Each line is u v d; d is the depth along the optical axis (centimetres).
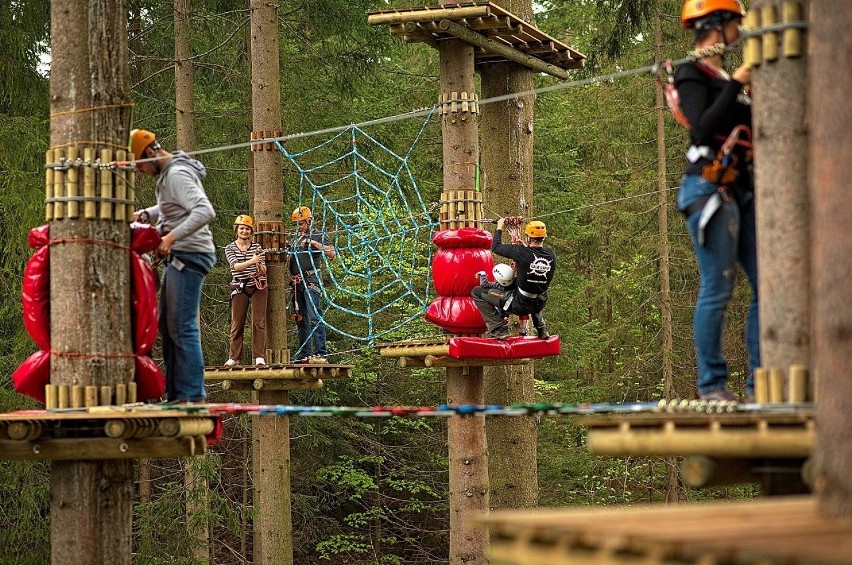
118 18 671
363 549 2144
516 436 1251
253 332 1224
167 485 1927
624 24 1872
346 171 1991
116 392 648
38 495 1433
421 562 2241
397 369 2167
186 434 617
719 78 510
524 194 1213
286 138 880
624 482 2209
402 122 2061
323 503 2228
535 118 2177
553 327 2180
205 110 1939
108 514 648
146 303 666
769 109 458
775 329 454
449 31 1005
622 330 2167
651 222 2094
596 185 2223
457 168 1032
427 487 2170
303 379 1256
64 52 663
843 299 315
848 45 320
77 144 656
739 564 253
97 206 655
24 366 658
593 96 2175
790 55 452
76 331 646
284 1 1916
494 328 978
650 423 445
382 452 2238
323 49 1983
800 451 422
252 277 1223
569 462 2197
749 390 526
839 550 249
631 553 274
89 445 626
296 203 1969
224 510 1742
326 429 2133
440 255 1017
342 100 2031
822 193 323
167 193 700
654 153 2127
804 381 445
